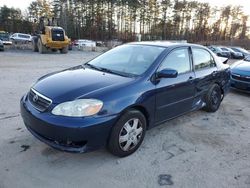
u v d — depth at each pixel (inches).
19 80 307.6
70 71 155.2
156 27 2637.8
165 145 151.9
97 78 138.3
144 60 154.9
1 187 107.0
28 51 856.9
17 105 206.5
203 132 175.0
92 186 111.4
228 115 214.7
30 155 131.3
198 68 187.2
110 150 130.4
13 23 2805.1
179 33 2785.4
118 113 124.0
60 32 804.0
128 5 2556.6
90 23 2508.6
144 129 142.7
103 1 2488.9
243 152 149.7
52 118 115.9
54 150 136.9
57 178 115.2
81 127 113.9
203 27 2923.2
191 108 182.4
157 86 145.3
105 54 181.8
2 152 132.6
